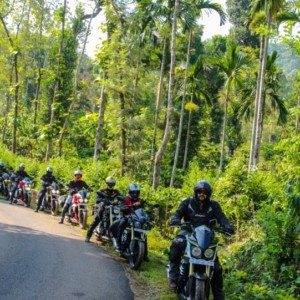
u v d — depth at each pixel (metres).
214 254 6.12
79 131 45.97
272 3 25.92
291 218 7.31
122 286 7.72
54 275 7.94
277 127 55.12
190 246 6.15
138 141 28.59
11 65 43.31
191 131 44.47
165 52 34.78
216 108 51.31
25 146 44.03
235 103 49.00
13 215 15.50
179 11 24.59
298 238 7.52
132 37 27.78
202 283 5.94
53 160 25.38
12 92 37.91
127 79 27.14
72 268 8.57
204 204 6.73
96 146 28.77
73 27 41.78
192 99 40.66
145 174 29.66
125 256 9.79
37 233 12.07
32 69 45.56
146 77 32.28
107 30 28.06
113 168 27.44
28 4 38.75
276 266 7.44
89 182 18.36
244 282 7.75
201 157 45.38
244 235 10.97
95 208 11.93
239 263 8.66
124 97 27.77
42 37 40.78
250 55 39.50
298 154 8.12
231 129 51.78
